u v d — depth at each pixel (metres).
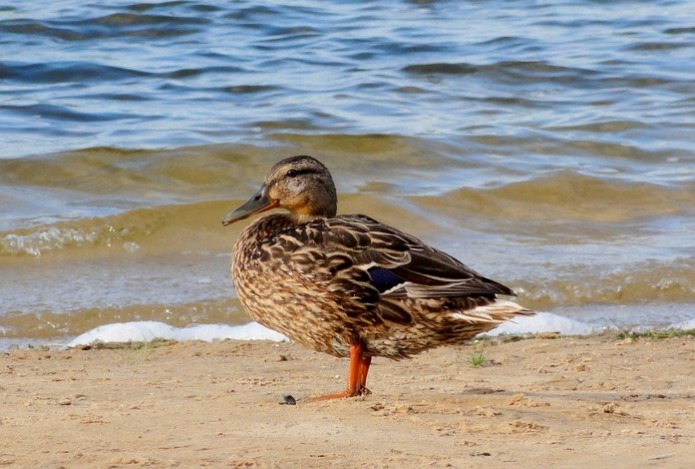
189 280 15.02
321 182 9.30
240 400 8.17
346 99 25.44
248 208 9.24
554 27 32.88
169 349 11.59
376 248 7.91
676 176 20.62
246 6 32.97
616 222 18.39
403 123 23.64
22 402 8.15
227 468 6.00
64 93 25.44
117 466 6.03
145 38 30.36
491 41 30.81
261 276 8.16
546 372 9.91
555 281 14.91
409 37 31.05
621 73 28.11
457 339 8.02
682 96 26.41
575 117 24.48
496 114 24.83
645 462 6.14
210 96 25.47
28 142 21.45
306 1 34.75
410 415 7.45
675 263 15.62
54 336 12.99
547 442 6.65
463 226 17.98
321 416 7.43
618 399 8.27
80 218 17.12
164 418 7.41
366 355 8.33
